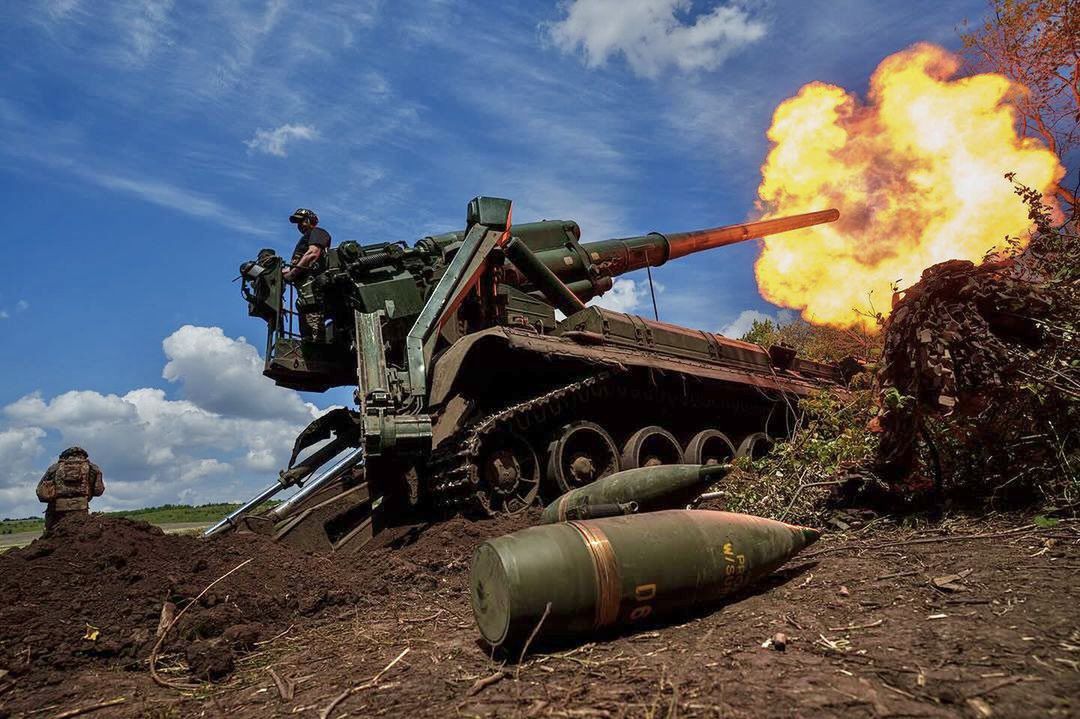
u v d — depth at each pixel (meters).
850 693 3.21
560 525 4.74
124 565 6.62
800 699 3.20
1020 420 6.69
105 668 5.28
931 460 7.41
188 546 7.34
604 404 11.71
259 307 11.95
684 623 4.77
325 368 11.95
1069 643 3.43
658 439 12.17
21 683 4.93
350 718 3.76
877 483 7.48
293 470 11.01
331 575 7.30
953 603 4.30
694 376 12.17
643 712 3.29
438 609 6.30
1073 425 6.45
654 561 4.64
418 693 4.00
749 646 4.06
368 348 9.64
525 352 10.02
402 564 7.71
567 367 10.60
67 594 6.06
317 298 11.77
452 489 9.20
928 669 3.37
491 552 4.47
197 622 5.86
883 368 7.09
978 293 6.70
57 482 9.27
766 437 13.98
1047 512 6.03
